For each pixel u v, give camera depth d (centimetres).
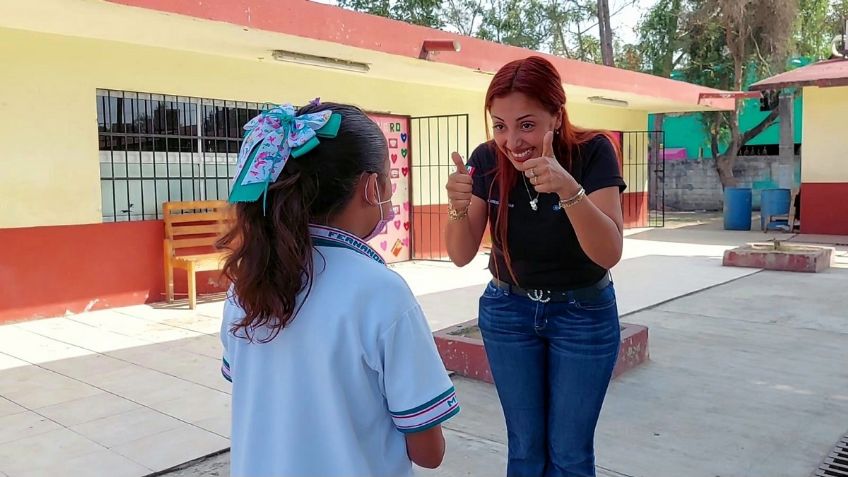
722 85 1862
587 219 187
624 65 2191
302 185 132
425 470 319
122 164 701
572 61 1030
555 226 212
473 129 1120
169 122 735
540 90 199
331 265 133
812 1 1784
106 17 564
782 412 388
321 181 133
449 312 659
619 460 328
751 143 1986
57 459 329
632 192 1527
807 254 872
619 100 1323
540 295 220
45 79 632
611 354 221
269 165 131
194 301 682
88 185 668
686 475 312
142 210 719
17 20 577
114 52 675
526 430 230
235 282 133
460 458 333
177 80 727
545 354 228
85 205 667
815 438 352
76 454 335
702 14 1762
